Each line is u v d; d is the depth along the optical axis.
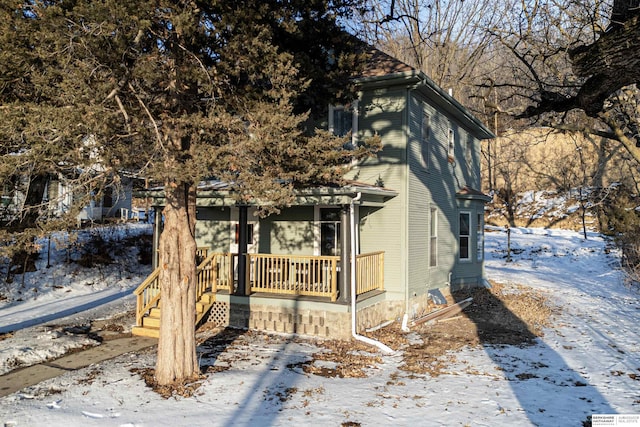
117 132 6.54
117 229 21.70
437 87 13.34
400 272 12.48
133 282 17.64
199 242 14.96
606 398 7.04
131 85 6.73
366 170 12.96
